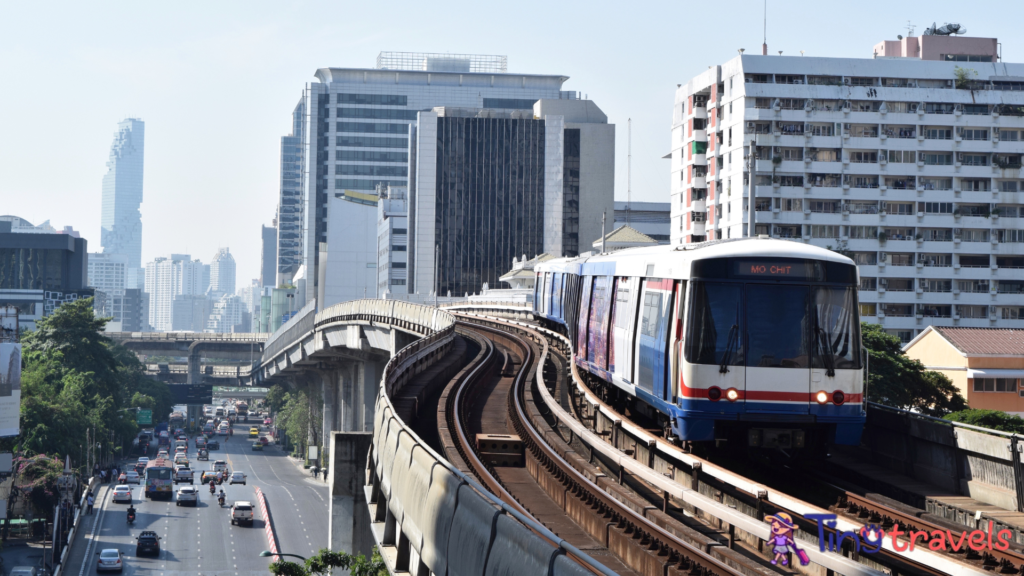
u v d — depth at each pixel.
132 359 174.88
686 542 13.40
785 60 100.88
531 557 9.35
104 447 119.88
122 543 74.69
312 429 144.12
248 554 70.75
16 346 72.19
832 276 19.69
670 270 21.31
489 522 10.77
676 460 21.92
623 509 15.14
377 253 194.12
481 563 10.80
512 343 57.19
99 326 128.62
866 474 21.27
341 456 29.33
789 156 100.44
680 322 19.91
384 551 17.86
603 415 28.45
